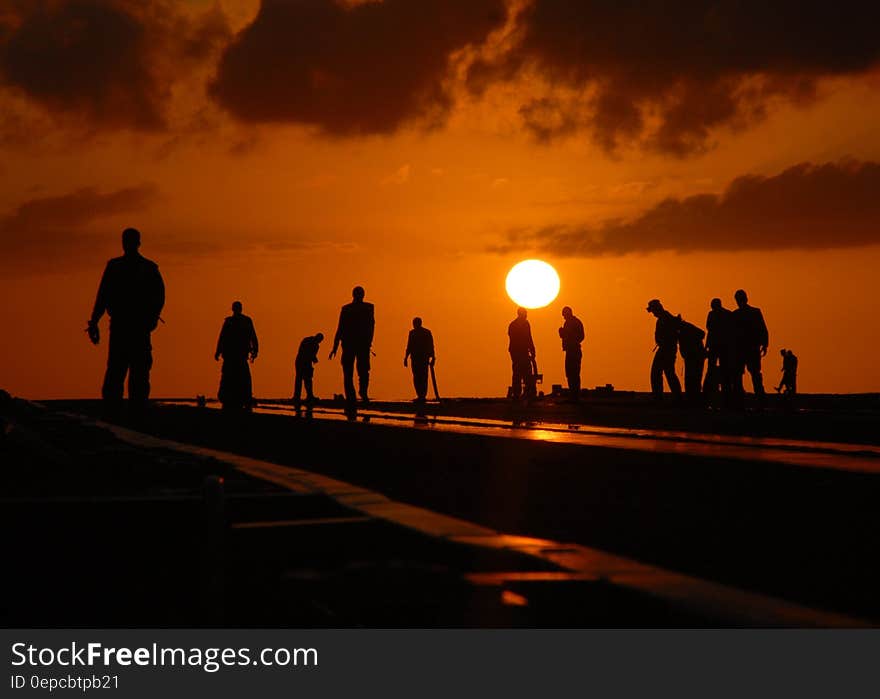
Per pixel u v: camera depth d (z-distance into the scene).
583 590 16.11
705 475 35.69
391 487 32.25
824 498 30.47
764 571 21.05
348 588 15.86
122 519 20.31
